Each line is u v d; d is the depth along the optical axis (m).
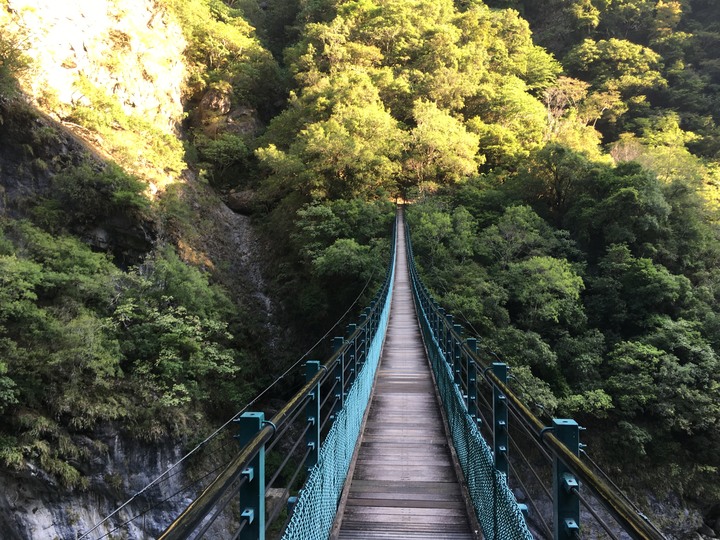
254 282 25.09
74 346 13.30
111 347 14.33
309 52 35.72
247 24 40.72
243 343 20.77
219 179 31.62
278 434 2.16
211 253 24.34
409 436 5.43
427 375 8.20
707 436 15.61
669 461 15.42
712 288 19.70
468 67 36.25
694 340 16.75
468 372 4.56
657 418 16.05
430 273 19.45
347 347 4.14
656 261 21.33
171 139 27.48
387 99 34.34
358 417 5.31
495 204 24.89
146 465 13.46
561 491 1.90
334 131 25.52
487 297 17.39
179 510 13.49
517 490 13.65
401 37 37.69
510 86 35.62
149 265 18.58
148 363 14.86
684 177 25.56
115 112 24.42
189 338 15.73
